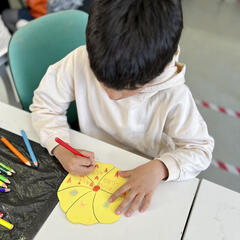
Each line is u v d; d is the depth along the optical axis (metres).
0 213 0.57
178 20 0.52
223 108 1.86
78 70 0.79
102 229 0.56
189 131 0.71
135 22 0.48
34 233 0.55
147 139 0.84
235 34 2.69
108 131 0.88
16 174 0.65
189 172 0.67
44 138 0.71
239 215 0.58
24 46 0.96
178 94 0.70
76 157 0.67
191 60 2.30
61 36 1.00
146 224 0.57
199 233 0.55
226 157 1.56
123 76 0.52
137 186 0.62
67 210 0.58
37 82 1.02
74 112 1.09
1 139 0.72
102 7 0.50
